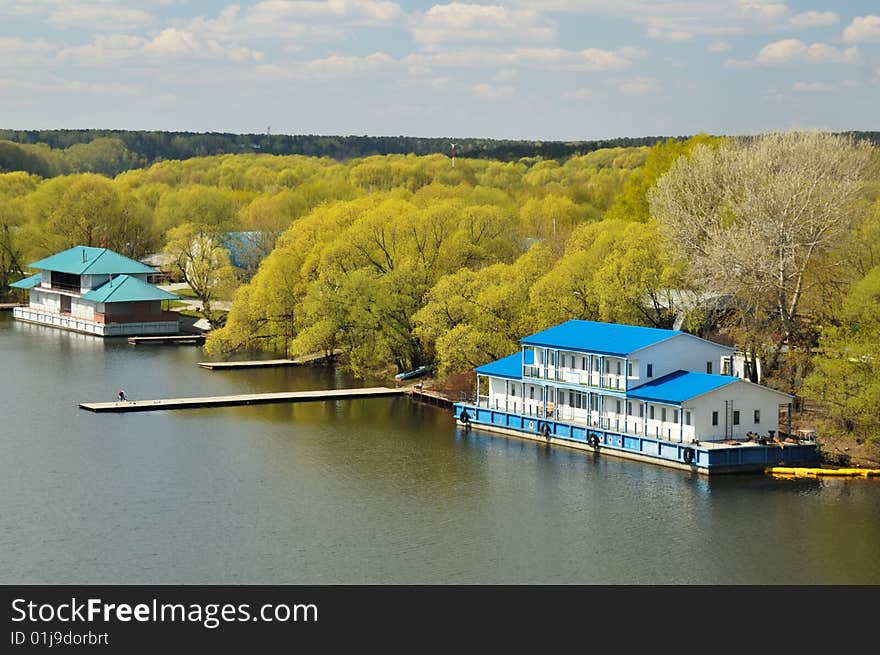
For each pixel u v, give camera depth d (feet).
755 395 405.59
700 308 485.97
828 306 455.63
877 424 395.55
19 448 437.58
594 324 456.86
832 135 551.59
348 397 541.75
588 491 377.30
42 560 320.50
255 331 649.20
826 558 318.65
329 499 373.61
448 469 407.03
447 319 536.01
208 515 357.61
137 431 467.52
